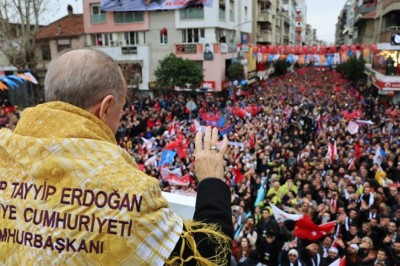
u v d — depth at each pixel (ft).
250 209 30.32
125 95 4.03
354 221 25.66
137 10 111.96
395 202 29.12
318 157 41.52
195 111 77.97
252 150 47.50
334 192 28.96
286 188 31.42
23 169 3.46
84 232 3.20
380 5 129.29
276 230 24.48
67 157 3.36
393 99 98.32
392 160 38.93
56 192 3.31
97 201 3.26
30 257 3.29
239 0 134.10
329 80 173.17
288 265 22.20
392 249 21.84
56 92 3.70
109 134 3.74
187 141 46.60
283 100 98.43
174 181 33.32
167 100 96.84
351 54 92.73
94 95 3.68
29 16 92.63
